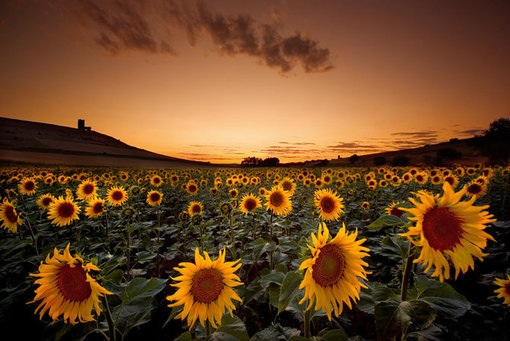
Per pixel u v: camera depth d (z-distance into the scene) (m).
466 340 3.52
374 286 2.83
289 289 2.29
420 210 2.00
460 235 1.96
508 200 11.68
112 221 9.04
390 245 2.67
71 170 33.31
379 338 2.10
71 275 2.20
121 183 17.19
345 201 13.29
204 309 2.36
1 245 5.45
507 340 3.52
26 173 23.08
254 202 6.97
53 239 7.96
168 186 20.14
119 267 6.56
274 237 8.18
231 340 2.32
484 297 5.07
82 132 176.88
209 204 13.52
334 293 2.16
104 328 2.78
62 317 2.52
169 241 9.26
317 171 31.95
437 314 2.10
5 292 4.14
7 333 3.65
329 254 2.20
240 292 4.15
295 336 2.46
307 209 10.02
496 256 6.01
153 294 2.64
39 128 155.12
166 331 4.63
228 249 6.74
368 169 33.97
